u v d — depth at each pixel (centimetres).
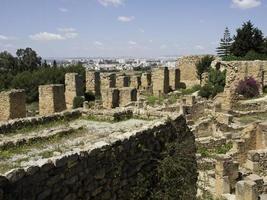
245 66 5353
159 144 1272
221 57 7788
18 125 1440
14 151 1105
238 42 7819
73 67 7150
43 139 1240
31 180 778
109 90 3862
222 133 3070
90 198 949
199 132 3052
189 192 1267
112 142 1041
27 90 6038
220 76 5669
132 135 1130
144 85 6725
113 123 1536
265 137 2594
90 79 5672
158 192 1191
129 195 1102
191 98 4062
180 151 1332
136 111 1628
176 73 6675
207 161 2320
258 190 1881
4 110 2778
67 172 873
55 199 841
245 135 2709
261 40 7812
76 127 1423
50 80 6412
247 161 2323
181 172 1273
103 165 995
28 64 11138
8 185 724
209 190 1972
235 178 2028
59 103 3381
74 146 1159
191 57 7350
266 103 4344
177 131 1407
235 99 4222
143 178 1158
